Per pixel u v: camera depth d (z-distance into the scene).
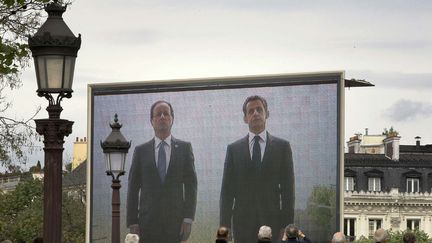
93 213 64.94
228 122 62.81
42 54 19.20
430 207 141.88
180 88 63.81
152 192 64.31
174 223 63.91
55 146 19.22
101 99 65.06
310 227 60.41
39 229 101.94
